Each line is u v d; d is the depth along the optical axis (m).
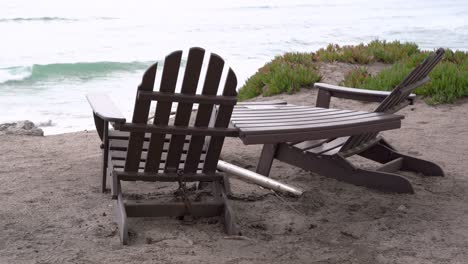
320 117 4.49
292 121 4.24
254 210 4.32
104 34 36.47
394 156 5.48
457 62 11.46
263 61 25.91
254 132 3.72
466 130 7.26
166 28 40.78
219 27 42.25
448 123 7.68
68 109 15.61
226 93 3.65
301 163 4.95
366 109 9.25
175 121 3.68
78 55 27.75
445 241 3.78
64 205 4.30
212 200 4.26
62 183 4.90
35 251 3.44
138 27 40.91
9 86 19.55
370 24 47.78
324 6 70.50
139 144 3.72
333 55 13.52
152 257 3.38
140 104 3.54
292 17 52.91
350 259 3.47
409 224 4.08
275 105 5.44
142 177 3.87
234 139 6.89
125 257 3.37
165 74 3.49
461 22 50.47
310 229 3.98
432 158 5.98
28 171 5.32
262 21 47.84
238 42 33.62
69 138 7.25
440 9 68.81
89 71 22.92
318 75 11.59
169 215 3.92
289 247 3.65
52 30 37.59
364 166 5.75
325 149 4.88
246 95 11.53
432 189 4.93
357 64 13.34
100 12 52.59
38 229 3.81
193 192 4.58
